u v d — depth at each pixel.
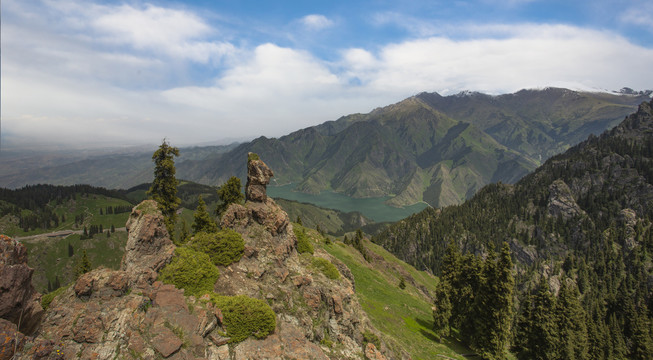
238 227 40.25
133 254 27.98
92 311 23.23
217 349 25.12
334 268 44.88
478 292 63.31
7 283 18.80
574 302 68.94
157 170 47.16
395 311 72.56
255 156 44.75
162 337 23.12
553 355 62.78
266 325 27.86
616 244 192.12
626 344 90.44
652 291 150.38
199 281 29.17
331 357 32.19
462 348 65.44
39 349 19.77
